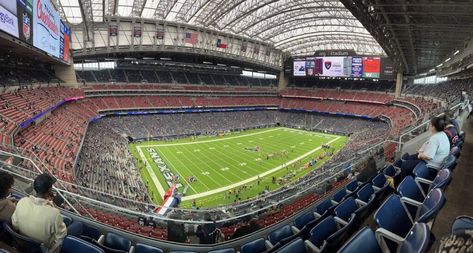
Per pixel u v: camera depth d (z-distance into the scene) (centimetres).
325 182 1730
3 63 3703
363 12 2241
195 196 3281
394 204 470
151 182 3653
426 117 2611
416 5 2036
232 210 2092
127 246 627
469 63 3822
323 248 463
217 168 4300
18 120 2892
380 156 1805
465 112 2009
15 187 916
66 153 3152
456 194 730
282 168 4378
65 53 4681
